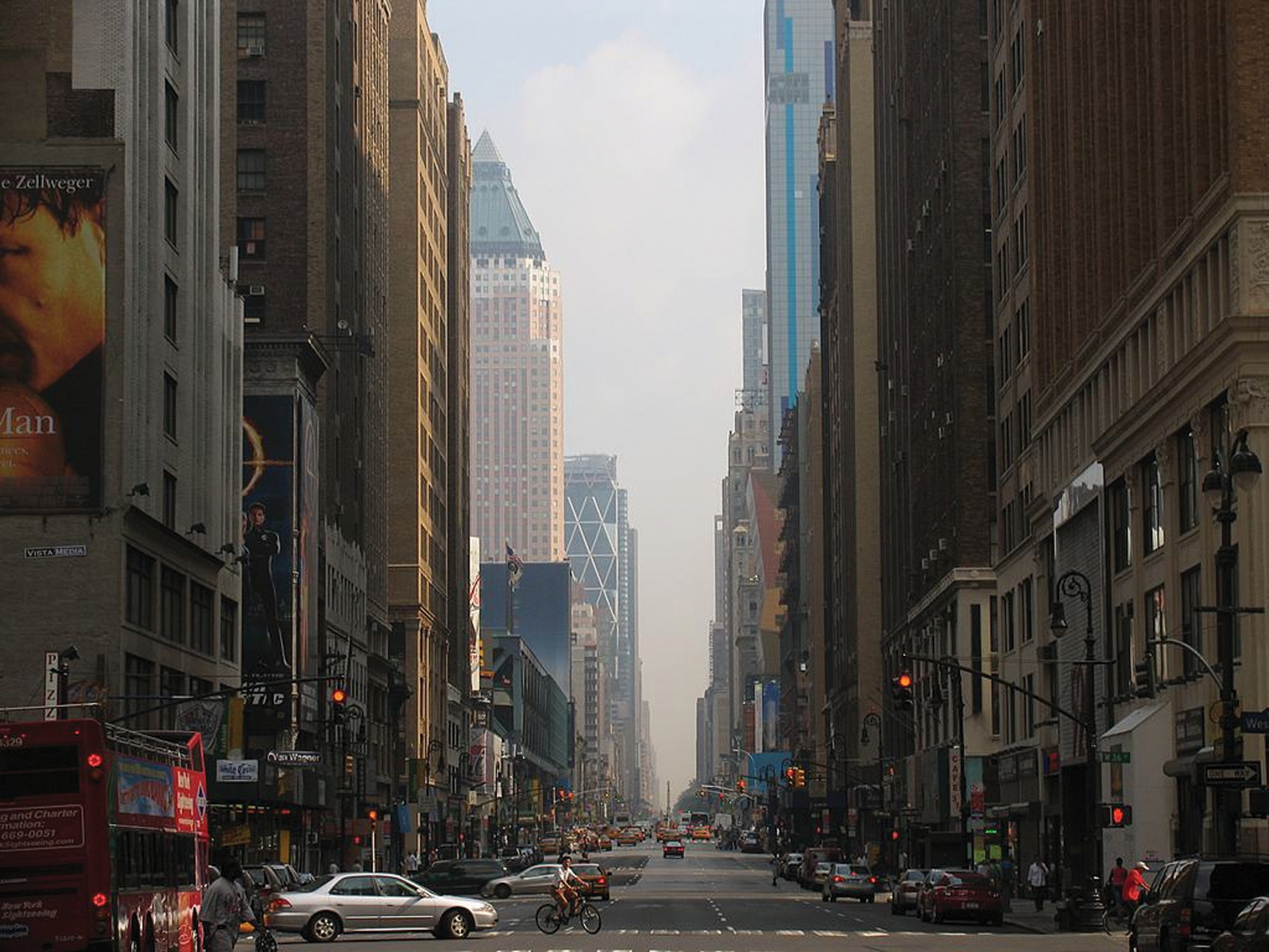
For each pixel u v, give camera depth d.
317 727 137.50
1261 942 34.44
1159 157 81.94
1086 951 60.31
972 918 83.38
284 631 128.00
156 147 93.25
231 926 44.53
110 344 86.50
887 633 188.25
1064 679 103.12
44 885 39.84
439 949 63.84
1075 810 102.38
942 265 145.50
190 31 101.06
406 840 187.38
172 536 93.81
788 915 94.31
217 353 107.31
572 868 117.94
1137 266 87.69
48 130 87.50
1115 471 90.81
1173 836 80.69
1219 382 73.25
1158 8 81.81
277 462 129.88
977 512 134.38
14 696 84.25
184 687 98.31
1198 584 77.44
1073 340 101.25
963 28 137.12
